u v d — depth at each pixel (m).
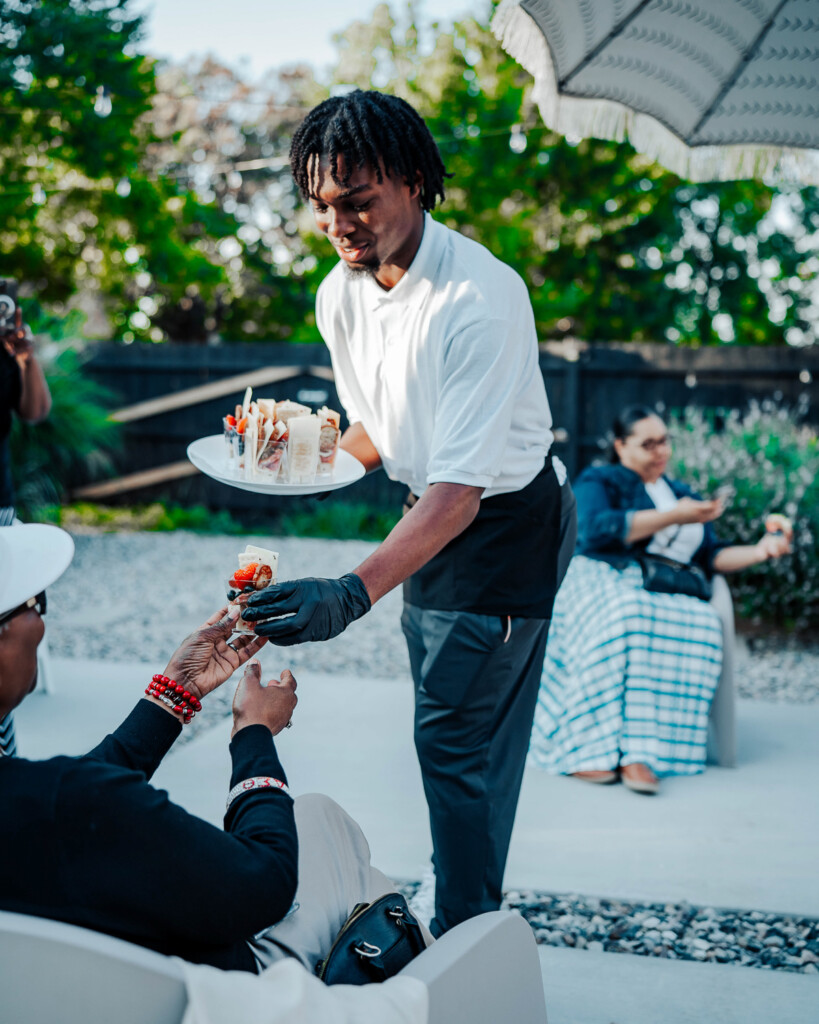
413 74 15.30
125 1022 1.05
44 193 11.88
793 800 3.34
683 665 3.54
